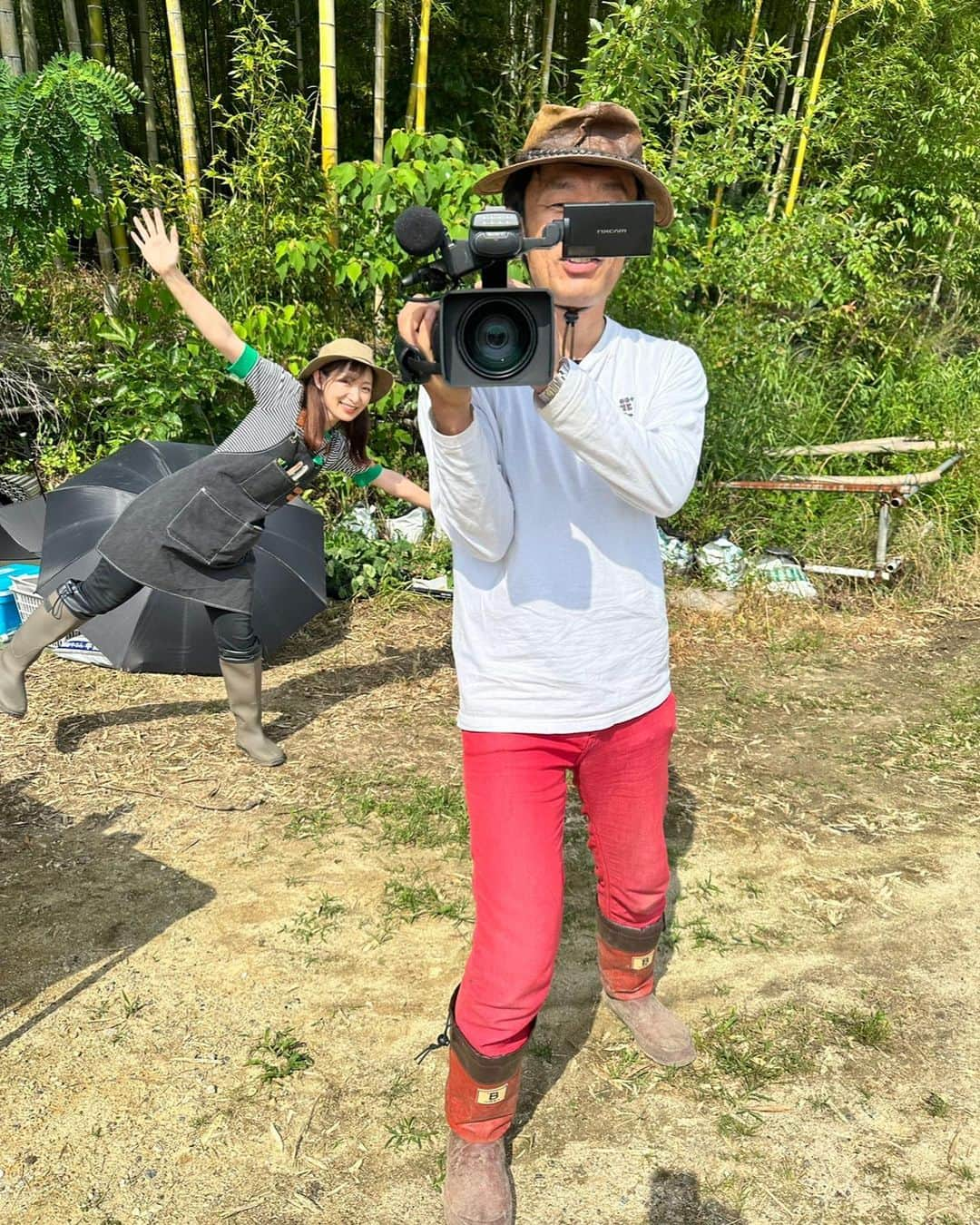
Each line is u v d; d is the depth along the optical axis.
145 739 3.71
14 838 3.09
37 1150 2.03
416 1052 2.31
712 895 2.94
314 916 2.76
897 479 5.36
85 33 7.61
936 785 3.63
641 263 5.54
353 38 7.34
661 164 5.59
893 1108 2.19
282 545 4.20
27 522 4.47
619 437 1.47
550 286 1.62
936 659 4.80
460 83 7.15
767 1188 1.99
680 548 5.41
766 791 3.55
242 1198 1.95
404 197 5.14
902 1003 2.52
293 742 3.75
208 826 3.19
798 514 5.73
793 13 7.76
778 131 6.19
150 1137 2.07
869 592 5.47
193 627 3.93
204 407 5.25
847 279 6.96
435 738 3.82
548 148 1.65
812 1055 2.33
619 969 2.26
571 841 3.19
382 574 5.12
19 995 2.44
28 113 3.55
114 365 4.98
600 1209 1.94
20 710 3.56
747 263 6.04
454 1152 1.90
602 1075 2.26
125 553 3.26
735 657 4.73
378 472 3.41
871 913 2.88
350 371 3.15
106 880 2.90
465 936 2.70
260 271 5.29
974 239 7.80
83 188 3.86
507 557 1.68
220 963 2.57
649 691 1.81
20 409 5.11
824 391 6.68
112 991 2.46
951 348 7.84
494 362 1.35
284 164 5.25
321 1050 2.30
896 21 7.43
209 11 7.64
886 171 7.79
